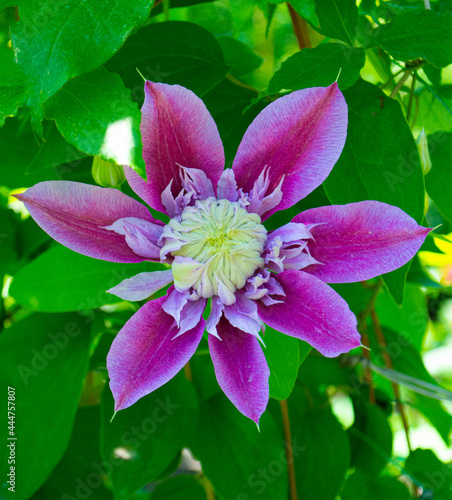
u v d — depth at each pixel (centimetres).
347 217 42
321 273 42
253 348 41
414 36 46
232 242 42
